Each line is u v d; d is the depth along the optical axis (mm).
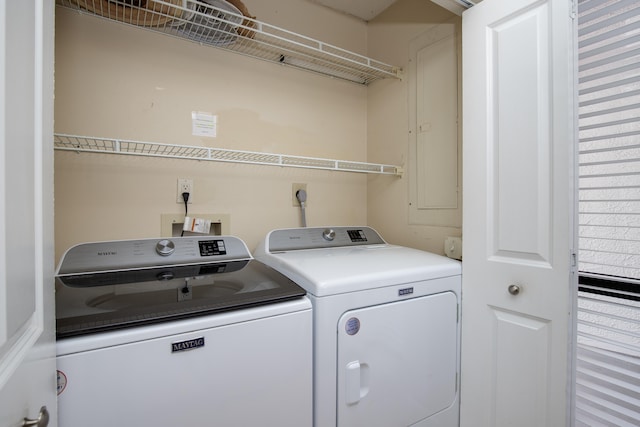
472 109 1344
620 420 1061
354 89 2258
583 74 1122
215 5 1392
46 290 587
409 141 1958
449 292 1373
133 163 1545
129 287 1062
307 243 1727
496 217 1274
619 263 1083
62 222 1401
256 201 1875
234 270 1309
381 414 1186
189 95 1670
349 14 2191
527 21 1161
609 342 1103
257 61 1869
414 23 1923
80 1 1340
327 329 1060
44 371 581
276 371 979
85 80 1437
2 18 392
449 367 1379
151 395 800
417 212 1906
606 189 1101
